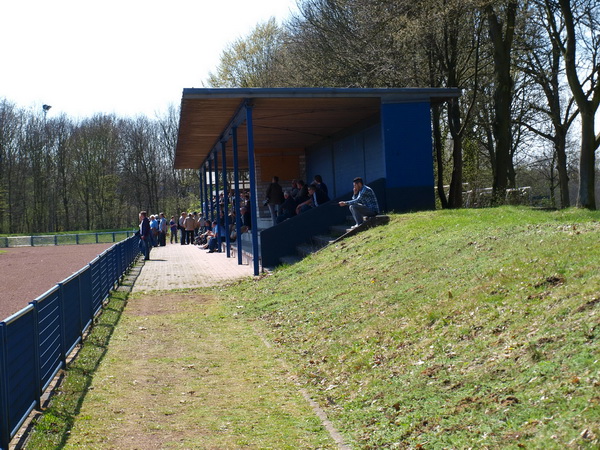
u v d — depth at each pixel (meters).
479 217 11.98
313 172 27.05
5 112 66.19
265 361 7.79
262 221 26.02
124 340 9.49
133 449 5.04
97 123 68.00
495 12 19.22
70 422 5.75
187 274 18.81
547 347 5.01
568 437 3.77
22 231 67.50
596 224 8.44
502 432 4.19
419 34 19.52
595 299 5.42
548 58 25.14
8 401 5.17
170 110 70.94
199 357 8.20
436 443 4.42
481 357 5.50
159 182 71.44
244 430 5.41
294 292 11.70
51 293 7.12
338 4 25.61
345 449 4.83
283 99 15.88
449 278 8.30
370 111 18.23
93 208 68.81
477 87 23.58
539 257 7.42
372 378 6.17
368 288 9.65
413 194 16.58
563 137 25.06
